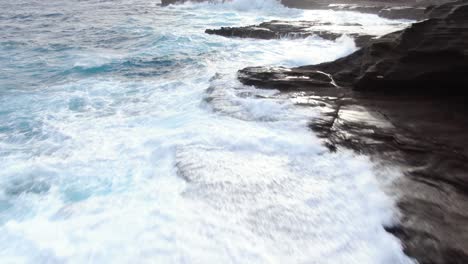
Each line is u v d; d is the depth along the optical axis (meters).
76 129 8.17
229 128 7.39
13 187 5.79
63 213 5.00
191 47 18.05
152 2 49.91
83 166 6.39
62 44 19.02
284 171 5.71
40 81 12.40
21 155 6.95
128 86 11.63
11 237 4.53
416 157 5.77
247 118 7.84
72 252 4.16
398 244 4.04
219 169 5.81
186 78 12.44
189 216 4.67
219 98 9.15
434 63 7.73
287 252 4.04
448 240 4.00
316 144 6.51
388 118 7.27
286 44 17.69
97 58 15.71
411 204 4.68
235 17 31.12
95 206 5.11
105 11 36.88
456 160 5.50
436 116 7.11
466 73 7.26
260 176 5.58
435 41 7.78
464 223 4.25
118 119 8.73
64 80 12.51
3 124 8.55
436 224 4.27
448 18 8.12
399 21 24.81
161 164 6.23
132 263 3.91
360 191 5.08
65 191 5.62
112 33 22.52
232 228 4.43
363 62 9.48
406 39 8.45
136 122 8.48
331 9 33.09
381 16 27.12
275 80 9.91
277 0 36.59
